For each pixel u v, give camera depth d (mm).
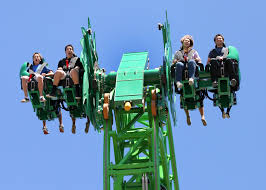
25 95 21188
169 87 20859
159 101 21125
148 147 22500
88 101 20828
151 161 21547
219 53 20469
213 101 20719
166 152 24484
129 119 24766
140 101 20516
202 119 20781
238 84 20172
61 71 20750
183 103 20766
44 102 21078
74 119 21703
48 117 21578
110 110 21625
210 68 20125
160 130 22094
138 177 23547
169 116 23422
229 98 20234
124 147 23156
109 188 20281
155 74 21422
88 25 21359
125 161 20953
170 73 20797
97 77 21219
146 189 20172
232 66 19969
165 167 22203
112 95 21844
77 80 20750
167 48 21078
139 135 21453
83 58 20797
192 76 20047
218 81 19984
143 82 21328
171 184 23969
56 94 20906
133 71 21438
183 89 20281
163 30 21297
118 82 21141
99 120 21406
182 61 20484
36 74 21031
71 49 21453
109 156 20719
